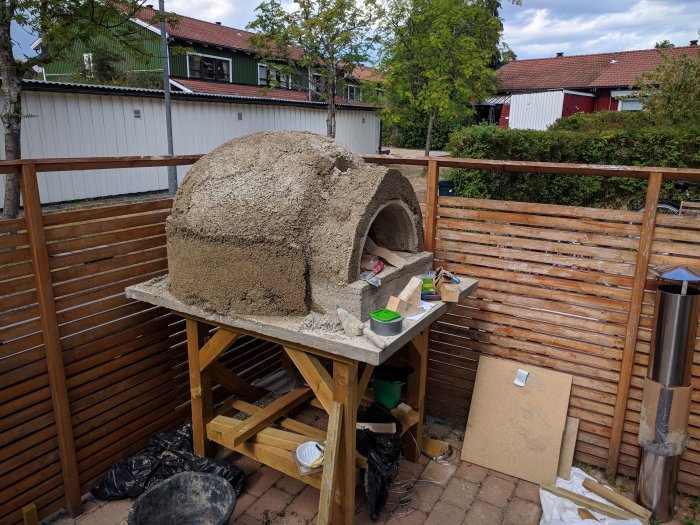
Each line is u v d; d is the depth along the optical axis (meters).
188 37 17.86
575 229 3.28
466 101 14.30
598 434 3.38
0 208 9.29
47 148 9.81
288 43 14.18
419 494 3.23
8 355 2.64
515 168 3.26
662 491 2.98
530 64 28.75
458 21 13.34
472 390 3.88
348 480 2.74
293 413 4.07
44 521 2.96
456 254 3.70
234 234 2.68
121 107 10.95
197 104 12.55
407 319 2.67
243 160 2.91
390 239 3.26
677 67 13.13
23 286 2.67
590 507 3.04
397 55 13.70
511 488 3.29
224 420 3.32
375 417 3.36
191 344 3.20
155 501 2.66
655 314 2.89
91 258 2.98
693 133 8.84
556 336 3.45
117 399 3.22
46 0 7.68
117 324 3.17
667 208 8.47
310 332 2.50
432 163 3.59
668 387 2.85
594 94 24.06
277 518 3.02
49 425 2.87
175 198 3.02
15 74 7.88
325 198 2.69
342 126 17.72
